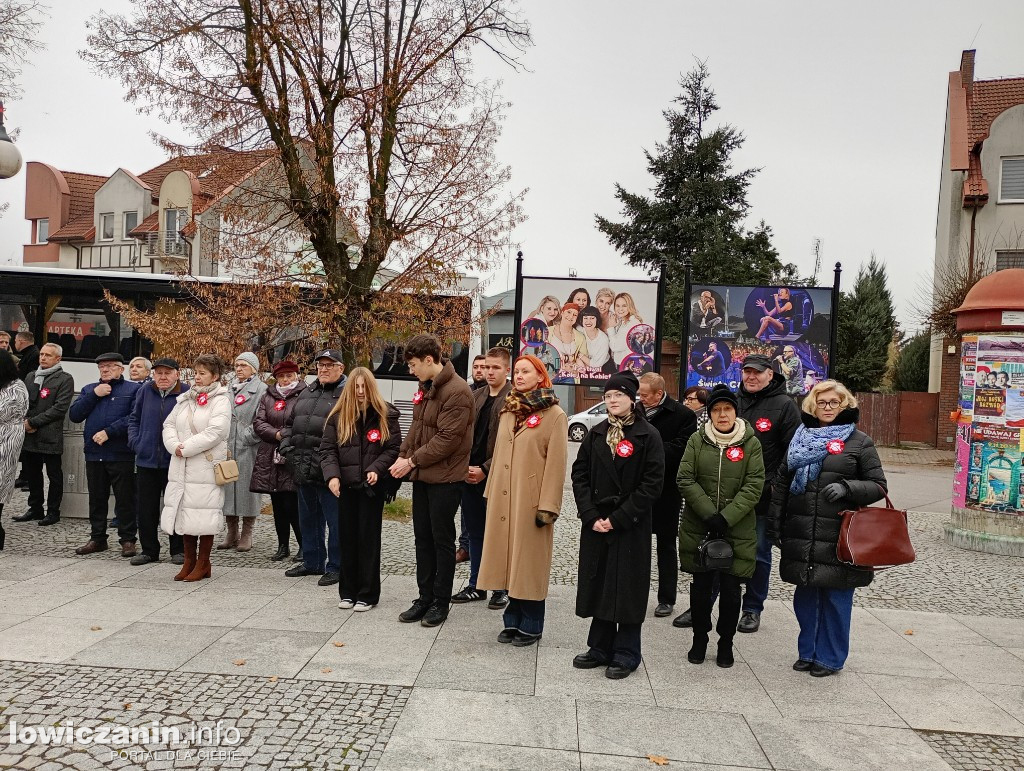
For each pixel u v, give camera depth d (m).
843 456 4.93
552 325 12.09
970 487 9.72
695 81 35.34
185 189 29.02
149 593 6.37
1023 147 25.45
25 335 12.24
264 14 10.13
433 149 11.13
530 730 4.06
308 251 11.62
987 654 5.63
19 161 9.91
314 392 7.03
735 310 11.94
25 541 8.18
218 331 10.87
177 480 6.72
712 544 4.95
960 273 25.27
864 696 4.74
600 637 5.03
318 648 5.18
